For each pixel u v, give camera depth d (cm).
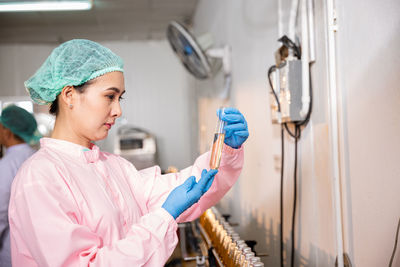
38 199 85
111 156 126
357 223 111
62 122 105
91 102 99
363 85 105
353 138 112
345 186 117
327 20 123
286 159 167
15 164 207
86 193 96
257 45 208
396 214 92
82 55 98
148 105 596
